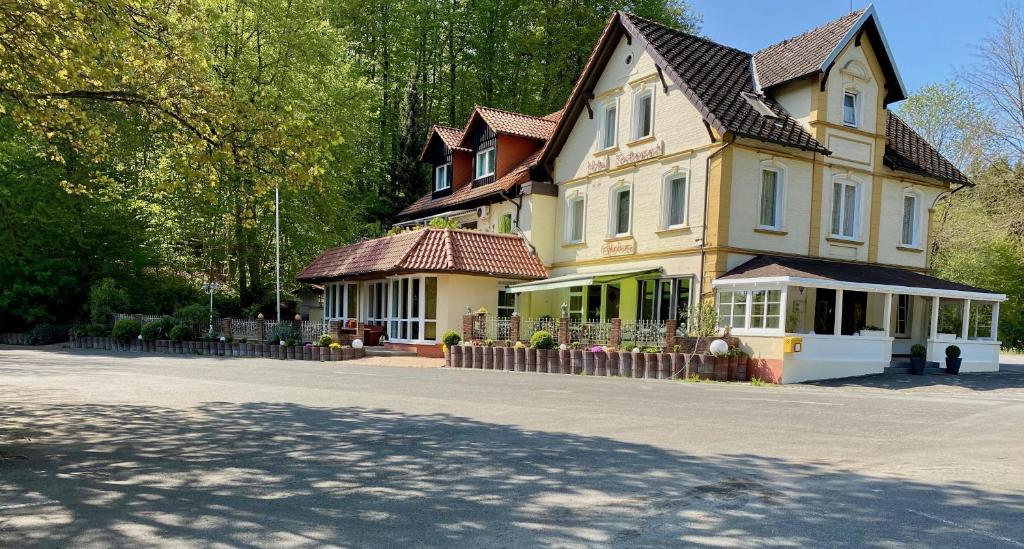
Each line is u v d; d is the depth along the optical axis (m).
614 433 9.52
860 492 6.49
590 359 19.44
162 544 4.95
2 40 8.84
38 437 9.07
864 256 23.14
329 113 34.47
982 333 22.23
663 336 18.84
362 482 6.77
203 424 10.12
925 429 10.21
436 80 49.16
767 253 21.23
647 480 6.88
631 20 24.06
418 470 7.27
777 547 4.96
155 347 29.58
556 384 16.25
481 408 11.96
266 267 38.50
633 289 23.67
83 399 12.78
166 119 10.50
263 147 10.65
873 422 10.83
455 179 33.84
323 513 5.73
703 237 20.95
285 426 9.97
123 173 34.09
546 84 46.56
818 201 22.06
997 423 10.83
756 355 18.11
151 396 13.34
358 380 16.83
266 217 33.94
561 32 44.75
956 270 38.06
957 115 41.38
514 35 43.78
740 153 20.78
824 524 5.50
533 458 7.86
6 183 29.72
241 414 11.09
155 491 6.39
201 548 4.87
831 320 21.97
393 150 46.31
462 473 7.14
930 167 24.94
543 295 27.83
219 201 31.41
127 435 9.23
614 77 25.16
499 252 26.86
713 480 6.90
